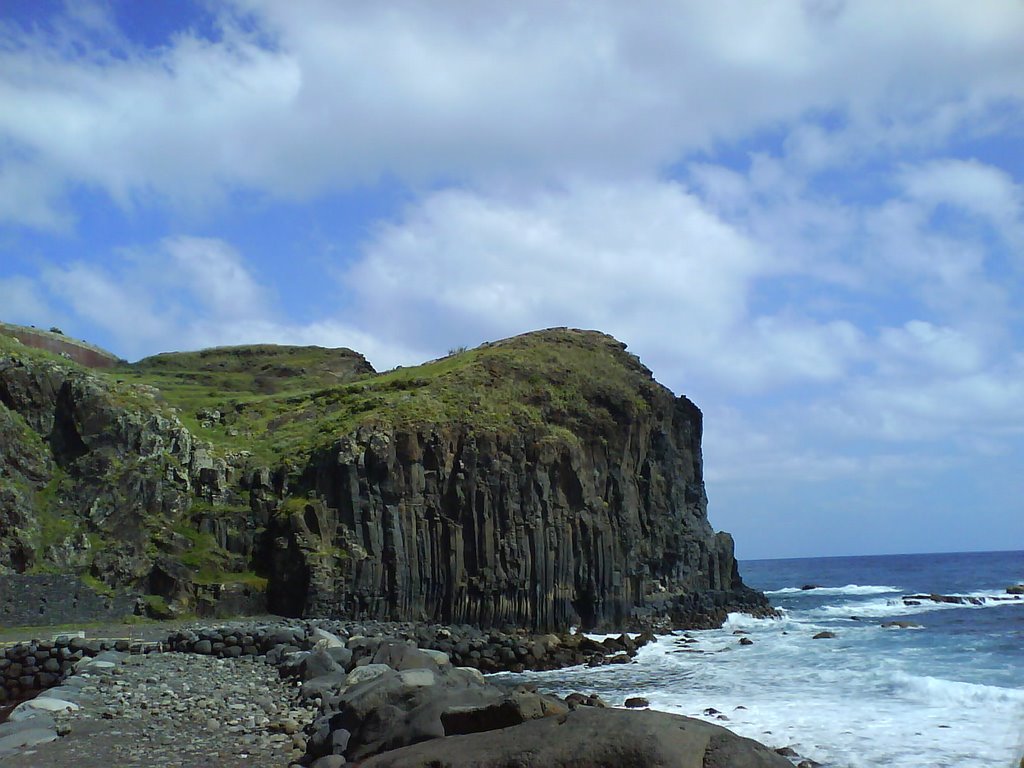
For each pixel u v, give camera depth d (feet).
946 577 510.17
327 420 216.54
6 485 168.04
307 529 183.42
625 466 231.50
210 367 323.16
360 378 296.51
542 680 143.54
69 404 186.70
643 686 132.26
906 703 107.55
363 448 192.44
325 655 108.06
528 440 210.59
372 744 61.72
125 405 190.80
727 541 264.72
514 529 200.03
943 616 245.86
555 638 175.94
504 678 148.05
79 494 178.19
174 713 87.66
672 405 260.21
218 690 101.86
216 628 140.87
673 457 253.65
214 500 192.65
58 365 191.83
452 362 249.96
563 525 208.54
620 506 225.15
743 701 113.19
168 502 186.39
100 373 213.87
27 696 119.96
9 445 175.32
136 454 187.52
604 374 248.11
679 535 245.45
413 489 193.47
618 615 213.05
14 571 161.38
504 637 169.48
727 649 177.88
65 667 125.08
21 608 155.53
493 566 195.62
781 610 263.90
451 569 192.54
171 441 195.31
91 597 164.14
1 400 182.19
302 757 66.13
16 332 271.49
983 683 124.06
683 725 44.42
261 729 79.56
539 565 200.85
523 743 44.98
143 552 177.17
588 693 126.31
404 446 195.21
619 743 42.60
